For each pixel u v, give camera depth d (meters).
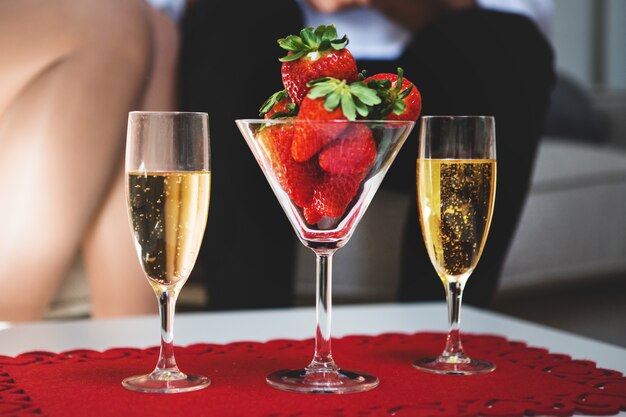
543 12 4.26
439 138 1.03
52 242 2.12
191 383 0.95
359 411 0.88
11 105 2.08
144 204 0.94
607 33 4.88
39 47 2.09
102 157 2.15
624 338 3.09
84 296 2.23
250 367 1.03
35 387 0.95
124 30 2.16
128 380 0.96
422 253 2.33
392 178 2.37
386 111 0.95
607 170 3.17
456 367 1.02
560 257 3.08
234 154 2.26
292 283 2.39
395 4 3.35
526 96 2.30
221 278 2.36
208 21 2.24
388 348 1.12
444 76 2.26
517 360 1.06
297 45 0.96
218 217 2.30
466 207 1.02
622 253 3.20
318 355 1.00
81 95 2.11
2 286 2.11
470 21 2.26
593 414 0.90
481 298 2.37
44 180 2.10
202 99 2.25
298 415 0.87
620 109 4.26
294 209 0.96
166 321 0.98
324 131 0.91
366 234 2.44
